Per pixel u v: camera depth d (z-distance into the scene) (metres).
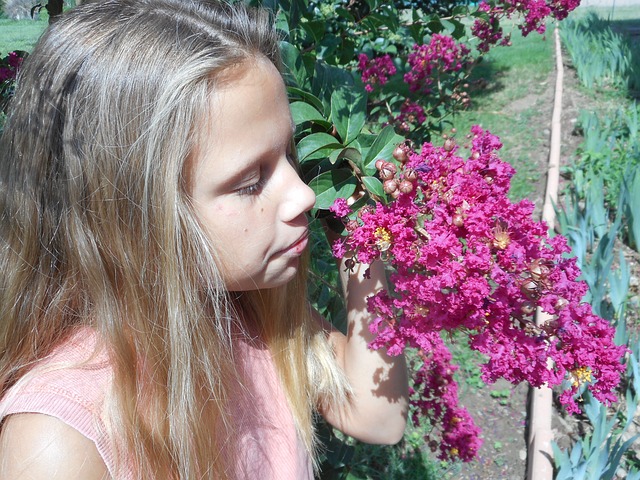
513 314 0.88
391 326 0.93
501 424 2.90
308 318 1.15
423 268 0.89
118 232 0.76
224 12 0.81
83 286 0.80
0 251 0.82
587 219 3.53
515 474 2.66
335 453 1.70
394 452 2.60
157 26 0.75
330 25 2.14
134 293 0.77
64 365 0.76
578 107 6.19
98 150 0.74
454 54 2.63
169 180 0.73
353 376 1.12
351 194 1.03
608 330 0.93
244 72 0.74
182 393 0.81
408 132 2.53
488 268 0.82
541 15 2.75
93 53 0.74
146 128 0.72
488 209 0.85
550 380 0.89
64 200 0.77
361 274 1.10
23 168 0.78
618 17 10.98
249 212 0.78
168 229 0.74
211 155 0.74
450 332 0.90
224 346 0.91
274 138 0.77
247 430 0.97
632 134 4.79
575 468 2.17
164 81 0.72
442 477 2.62
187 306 0.79
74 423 0.71
